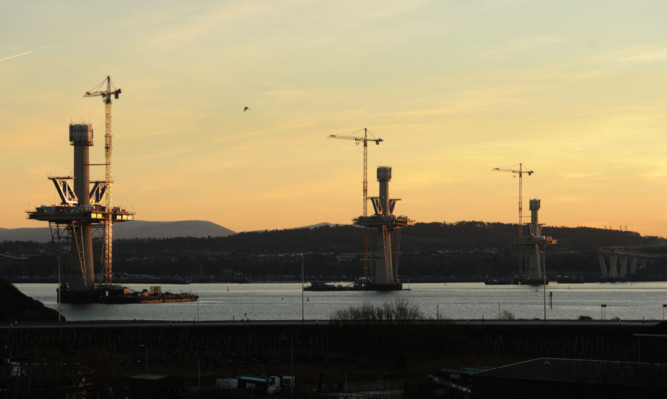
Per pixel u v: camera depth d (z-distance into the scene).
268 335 197.25
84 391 125.44
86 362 159.00
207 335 198.12
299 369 159.38
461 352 179.25
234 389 135.12
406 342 177.50
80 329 197.75
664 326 119.62
